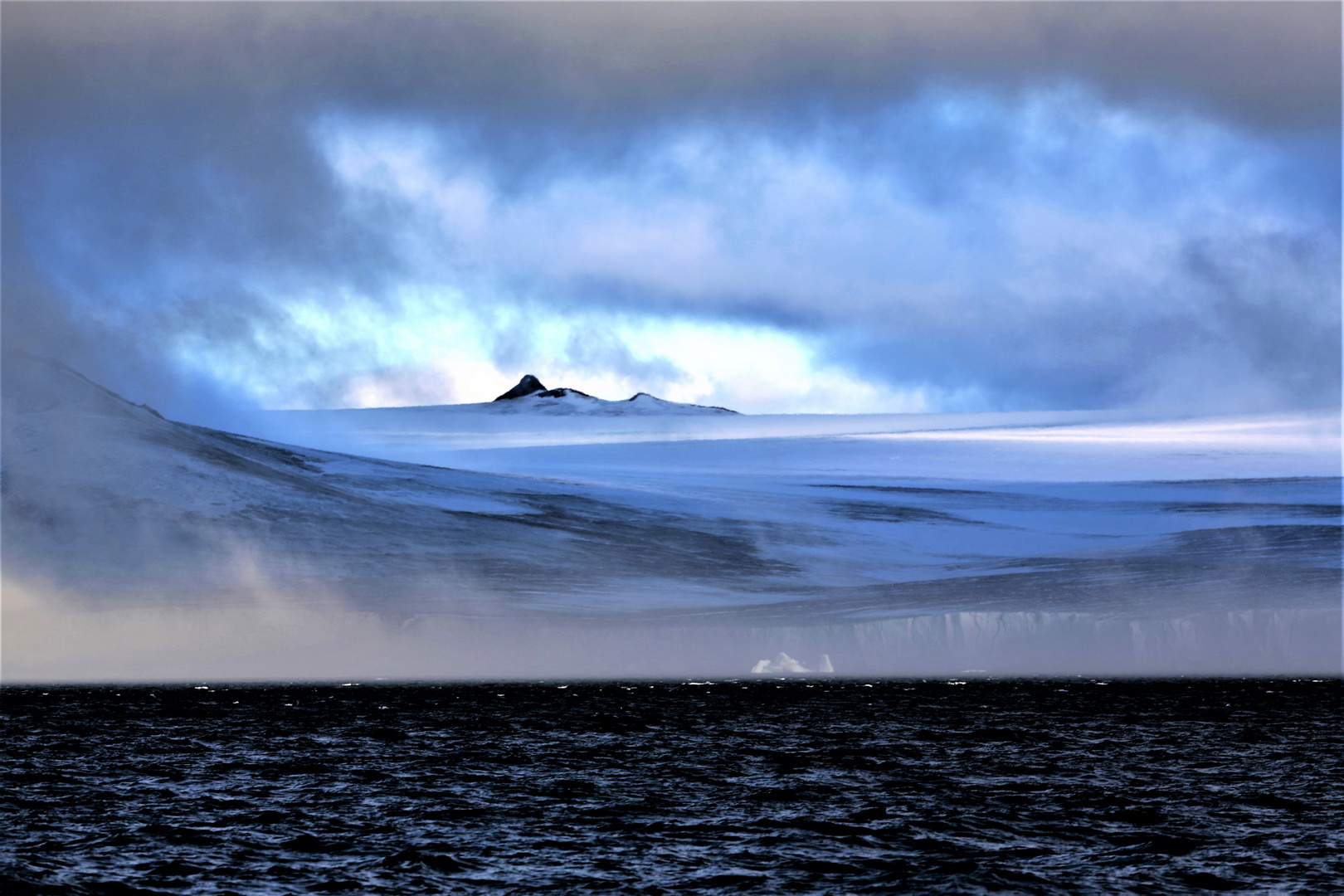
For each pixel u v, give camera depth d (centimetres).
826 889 7250
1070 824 9119
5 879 7212
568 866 7744
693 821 9200
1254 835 8675
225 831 8694
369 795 10350
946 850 8219
